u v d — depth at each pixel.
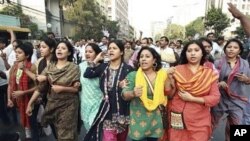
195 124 3.17
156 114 3.30
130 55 8.07
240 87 3.81
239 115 3.79
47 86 3.92
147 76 3.35
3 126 5.22
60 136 3.73
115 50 3.49
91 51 3.83
